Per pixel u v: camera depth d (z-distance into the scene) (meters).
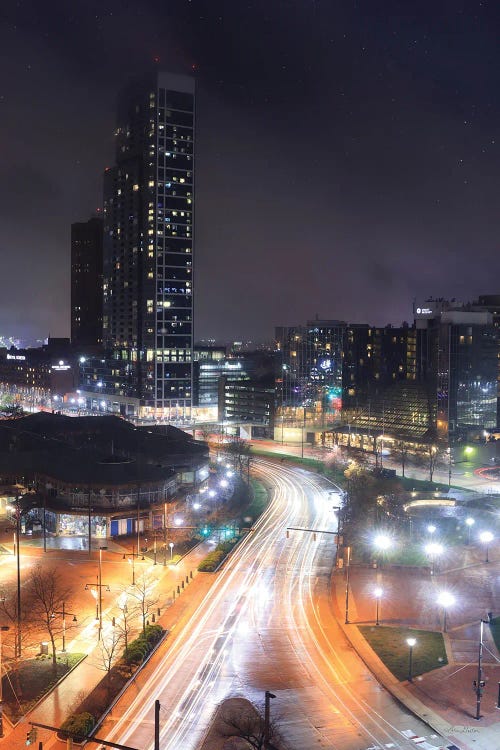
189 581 105.31
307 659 79.06
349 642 83.31
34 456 152.50
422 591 100.12
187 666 77.38
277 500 159.62
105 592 99.94
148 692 71.62
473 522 126.12
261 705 68.56
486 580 104.50
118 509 131.50
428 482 175.88
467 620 89.69
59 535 131.12
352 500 141.75
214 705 68.69
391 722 65.69
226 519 142.00
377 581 98.62
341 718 66.31
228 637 84.94
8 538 128.12
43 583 95.50
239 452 197.50
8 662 78.12
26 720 66.06
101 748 61.03
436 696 70.38
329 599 97.44
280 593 100.00
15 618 89.25
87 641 83.75
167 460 161.25
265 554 118.69
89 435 192.38
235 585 103.50
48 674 75.19
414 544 121.88
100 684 72.88
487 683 73.00
